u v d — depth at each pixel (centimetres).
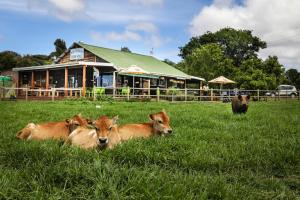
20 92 3688
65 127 721
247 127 984
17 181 401
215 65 5119
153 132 773
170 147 646
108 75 3372
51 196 362
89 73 3450
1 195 360
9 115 1250
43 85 3734
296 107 2105
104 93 2972
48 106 1777
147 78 3738
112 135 642
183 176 446
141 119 1136
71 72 3612
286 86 4959
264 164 563
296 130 937
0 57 6481
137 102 2483
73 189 389
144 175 413
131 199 360
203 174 492
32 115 1266
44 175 418
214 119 1195
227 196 387
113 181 396
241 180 479
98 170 422
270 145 712
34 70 3544
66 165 470
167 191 375
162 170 472
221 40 8194
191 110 1642
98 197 358
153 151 604
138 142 650
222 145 691
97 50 3659
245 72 4303
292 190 455
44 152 552
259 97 3556
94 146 620
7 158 546
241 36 7962
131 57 4072
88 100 2589
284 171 536
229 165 550
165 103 2436
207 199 382
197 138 773
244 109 1512
